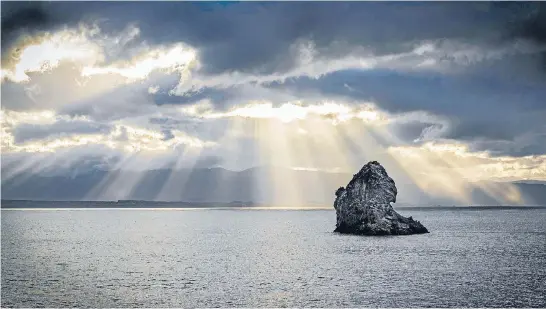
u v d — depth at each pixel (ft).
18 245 356.38
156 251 310.24
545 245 323.98
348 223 375.86
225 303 159.53
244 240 389.60
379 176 368.07
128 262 255.70
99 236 443.73
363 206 366.22
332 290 176.14
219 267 233.96
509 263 237.45
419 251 282.36
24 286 187.01
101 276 209.05
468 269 218.79
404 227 368.07
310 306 155.02
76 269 230.48
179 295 170.71
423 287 179.73
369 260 246.88
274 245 340.39
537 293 169.27
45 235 458.09
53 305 158.20
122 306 156.66
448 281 190.60
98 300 163.63
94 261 260.62
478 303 156.04
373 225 360.48
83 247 339.77
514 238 380.58
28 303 160.66
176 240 396.16
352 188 376.68
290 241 369.09
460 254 269.64
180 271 222.48
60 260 265.54
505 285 182.50
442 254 269.44
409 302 158.10
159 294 172.45
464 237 383.04
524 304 155.12
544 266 228.22
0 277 206.90
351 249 292.20
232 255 283.59
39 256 284.82
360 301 159.84
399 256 260.83
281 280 196.24
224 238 413.18
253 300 162.91
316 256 265.95
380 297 164.76
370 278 197.98
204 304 158.51
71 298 167.02
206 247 334.44
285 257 268.21
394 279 195.52
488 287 178.91
